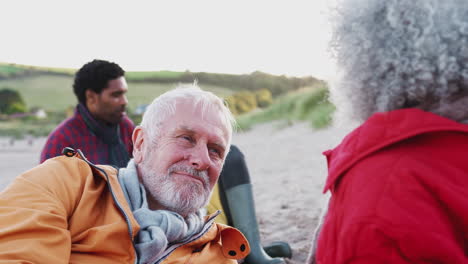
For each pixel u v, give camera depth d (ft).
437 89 3.90
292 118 53.57
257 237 9.87
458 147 3.72
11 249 4.69
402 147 3.81
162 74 129.18
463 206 3.43
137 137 6.25
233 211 9.82
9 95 111.14
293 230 13.10
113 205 5.56
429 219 3.41
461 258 3.33
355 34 4.18
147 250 5.36
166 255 5.79
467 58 3.80
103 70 10.29
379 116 4.00
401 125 3.85
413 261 3.38
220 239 6.81
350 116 4.46
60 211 5.23
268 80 102.42
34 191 5.26
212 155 6.22
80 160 5.90
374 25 4.10
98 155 10.25
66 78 146.92
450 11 3.84
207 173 6.12
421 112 3.88
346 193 3.84
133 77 128.16
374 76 4.12
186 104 6.12
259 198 17.76
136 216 5.61
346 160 3.96
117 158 10.50
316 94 54.24
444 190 3.49
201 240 6.36
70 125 10.14
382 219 3.46
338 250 3.69
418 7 3.89
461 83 3.89
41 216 4.98
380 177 3.66
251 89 104.63
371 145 3.87
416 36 3.86
